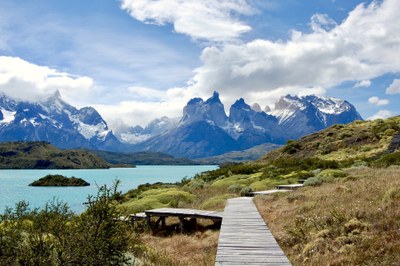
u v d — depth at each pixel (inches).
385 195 653.9
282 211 799.1
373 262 436.8
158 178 5315.0
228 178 1830.7
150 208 1096.2
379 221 550.3
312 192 927.0
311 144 2878.9
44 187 3457.2
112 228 373.7
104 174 6781.5
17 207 359.9
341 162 2015.3
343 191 819.4
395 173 1015.0
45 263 336.8
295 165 1996.8
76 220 365.7
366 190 768.3
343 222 577.3
